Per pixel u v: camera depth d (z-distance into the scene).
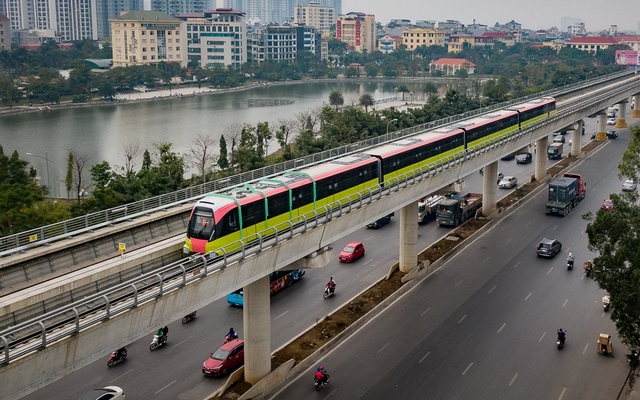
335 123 142.50
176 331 66.12
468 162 87.19
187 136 184.25
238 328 66.56
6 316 40.28
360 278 79.62
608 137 162.50
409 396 53.41
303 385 55.50
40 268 48.00
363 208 64.38
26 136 184.12
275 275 75.06
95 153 162.12
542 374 56.62
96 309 42.03
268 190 57.09
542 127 115.12
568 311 69.19
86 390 54.53
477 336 63.78
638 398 52.78
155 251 51.50
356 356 60.34
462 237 93.44
